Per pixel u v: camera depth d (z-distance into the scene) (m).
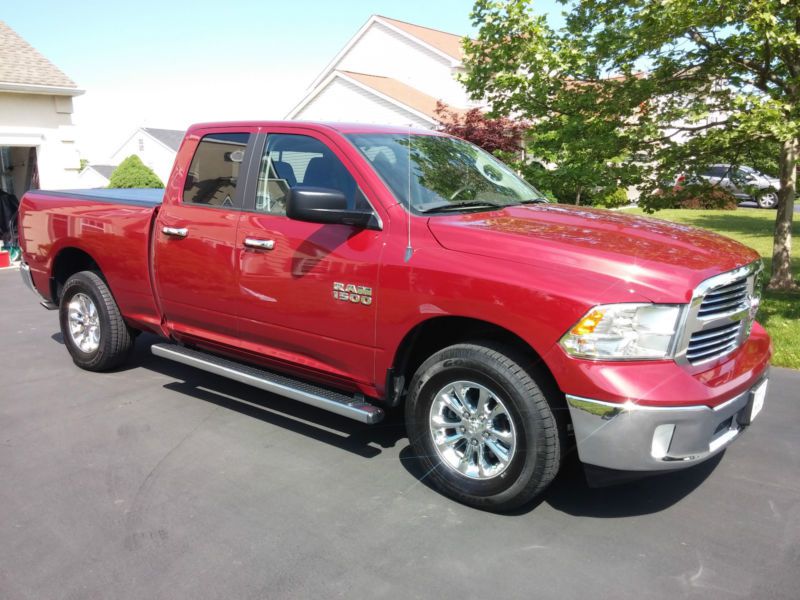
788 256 8.73
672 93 7.89
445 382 3.47
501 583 2.86
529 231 3.45
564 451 3.24
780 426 4.48
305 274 3.90
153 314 5.06
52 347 6.62
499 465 3.36
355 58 30.28
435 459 3.57
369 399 4.04
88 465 3.99
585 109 7.91
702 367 3.18
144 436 4.41
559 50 7.73
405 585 2.85
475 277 3.24
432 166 4.20
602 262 3.08
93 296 5.49
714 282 3.10
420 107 24.28
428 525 3.32
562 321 3.01
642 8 7.05
